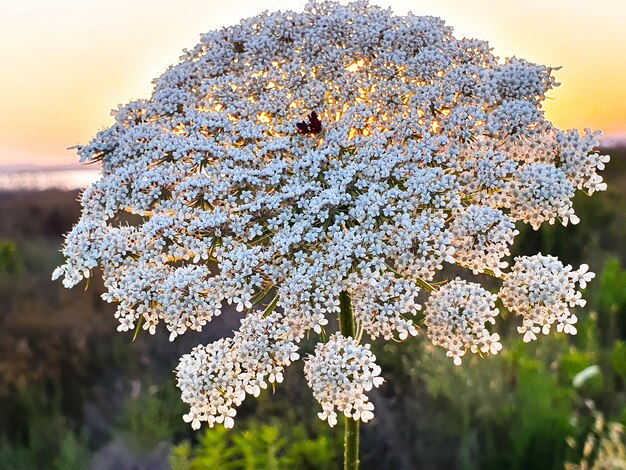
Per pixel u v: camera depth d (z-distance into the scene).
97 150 4.21
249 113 4.20
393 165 3.76
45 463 7.24
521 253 11.77
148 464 7.01
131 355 8.99
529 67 4.08
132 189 3.99
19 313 10.31
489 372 7.02
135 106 4.33
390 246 3.57
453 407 6.88
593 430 6.20
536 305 3.72
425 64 4.18
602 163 3.86
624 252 11.43
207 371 3.71
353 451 3.97
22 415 7.96
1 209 19.09
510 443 6.57
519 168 3.81
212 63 4.43
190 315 3.66
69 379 8.55
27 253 15.09
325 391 3.40
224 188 3.84
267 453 6.27
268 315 3.65
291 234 3.63
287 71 4.32
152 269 3.73
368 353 3.44
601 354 7.67
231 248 3.74
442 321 3.63
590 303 9.18
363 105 4.12
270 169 3.85
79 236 3.83
